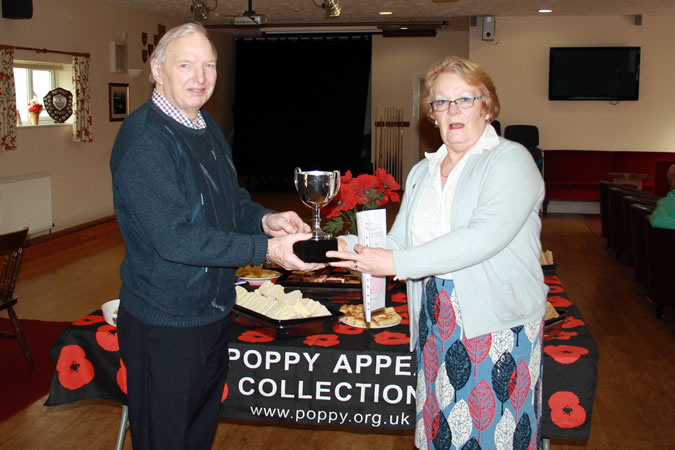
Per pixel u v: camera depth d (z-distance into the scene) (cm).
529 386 172
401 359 200
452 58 169
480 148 171
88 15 771
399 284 262
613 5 848
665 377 358
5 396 325
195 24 163
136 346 168
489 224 159
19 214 641
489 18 949
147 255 166
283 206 1041
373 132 1248
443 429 175
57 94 714
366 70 1224
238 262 164
